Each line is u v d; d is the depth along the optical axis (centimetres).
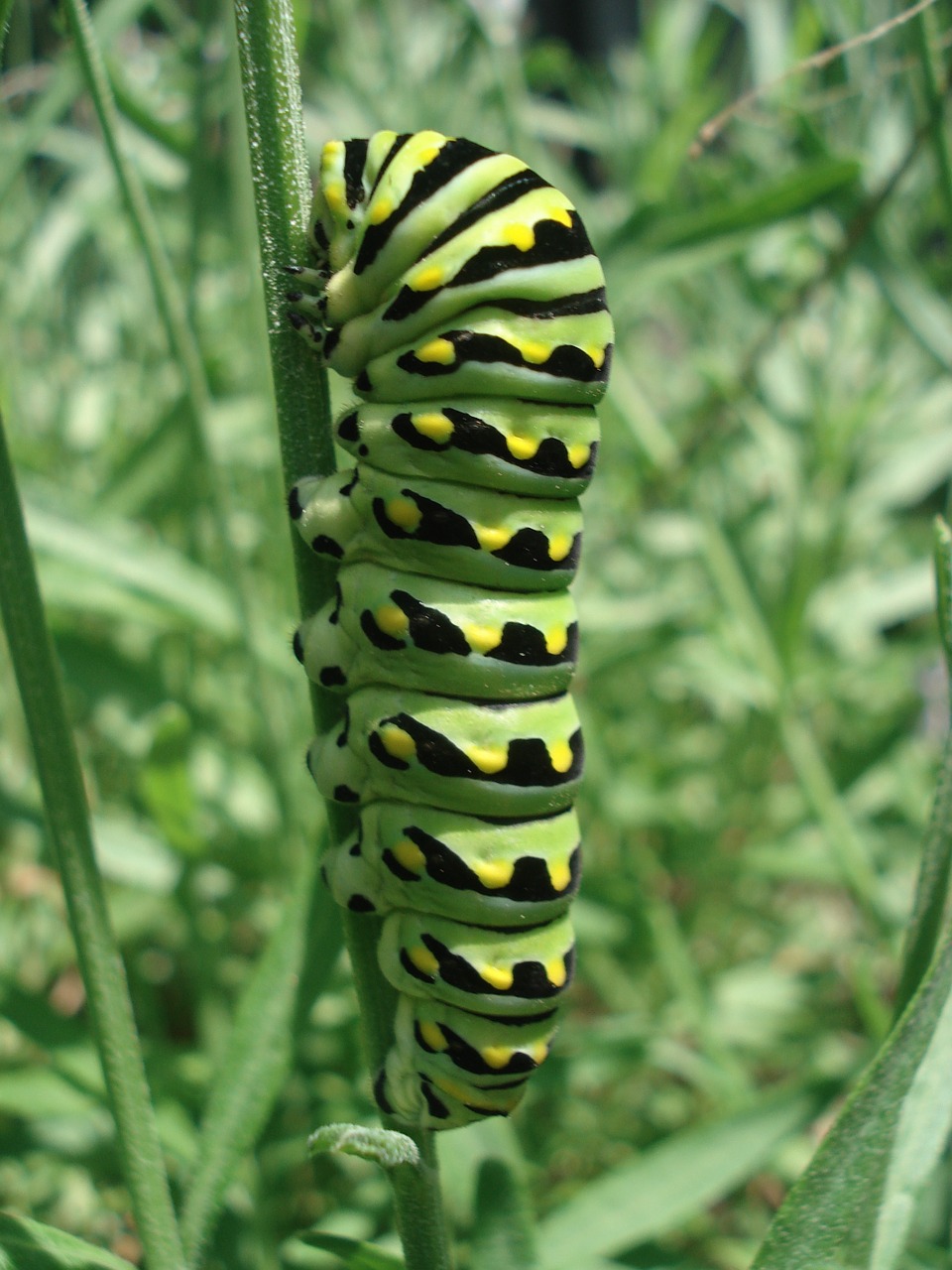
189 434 13
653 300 19
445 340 8
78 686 13
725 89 18
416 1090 8
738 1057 15
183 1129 11
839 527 16
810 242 17
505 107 14
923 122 12
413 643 8
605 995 15
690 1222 13
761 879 17
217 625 12
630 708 18
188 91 15
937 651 17
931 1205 10
